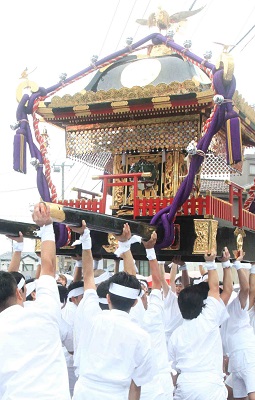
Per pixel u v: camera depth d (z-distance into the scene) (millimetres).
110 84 5656
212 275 4641
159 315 4285
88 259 3754
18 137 5121
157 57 5707
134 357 3240
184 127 5270
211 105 4934
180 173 5516
